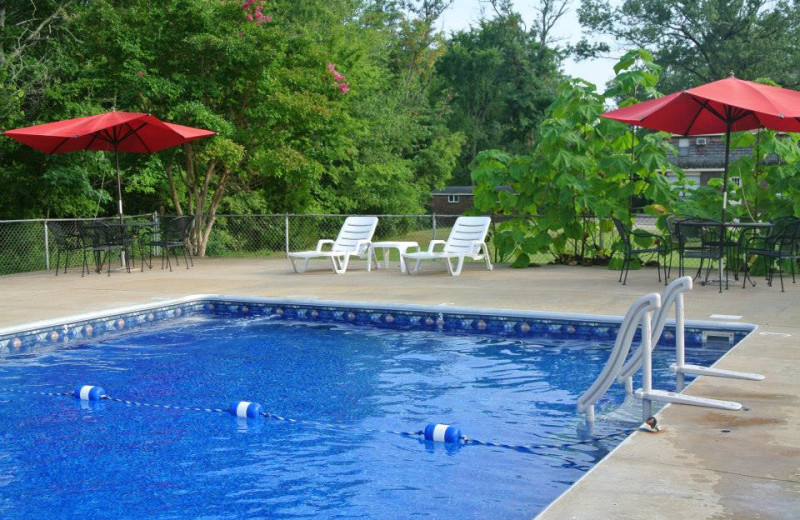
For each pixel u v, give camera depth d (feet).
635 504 9.04
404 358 22.52
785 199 38.17
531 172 42.52
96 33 52.29
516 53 161.89
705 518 8.59
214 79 54.13
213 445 14.60
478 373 20.45
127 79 50.31
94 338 26.22
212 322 29.40
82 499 11.84
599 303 27.78
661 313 16.20
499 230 45.83
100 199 65.87
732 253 37.37
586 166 41.37
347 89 59.41
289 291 33.50
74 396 18.51
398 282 36.76
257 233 81.15
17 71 60.44
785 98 29.55
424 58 164.86
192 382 19.81
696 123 35.19
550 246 45.62
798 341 19.65
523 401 17.53
